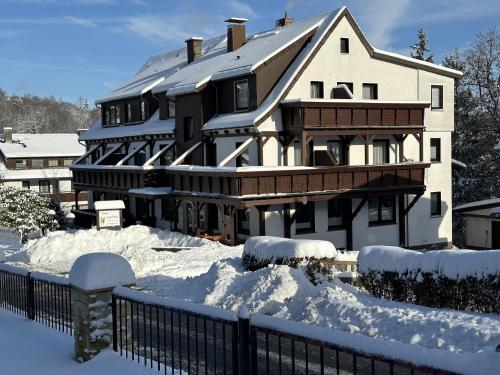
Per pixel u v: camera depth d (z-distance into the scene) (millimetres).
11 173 57188
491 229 28281
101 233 27891
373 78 29562
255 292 13836
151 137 34938
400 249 14305
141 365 7305
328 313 12242
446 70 31594
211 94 29875
